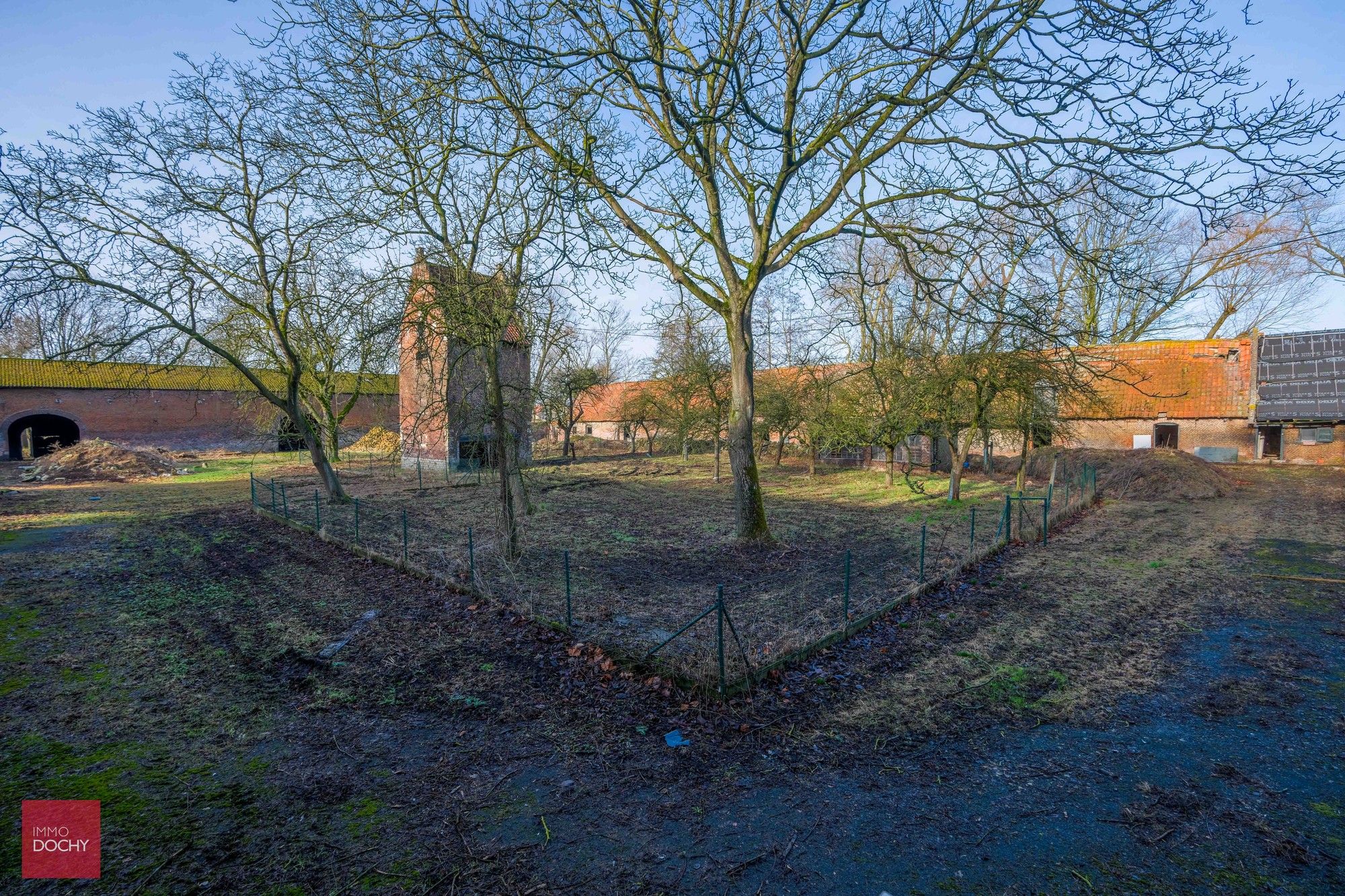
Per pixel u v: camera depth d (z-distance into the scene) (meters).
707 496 20.78
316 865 3.69
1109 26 6.61
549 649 7.09
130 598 9.35
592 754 4.99
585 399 43.59
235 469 29.91
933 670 6.59
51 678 6.47
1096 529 14.66
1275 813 4.16
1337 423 26.45
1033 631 7.78
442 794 4.46
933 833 3.98
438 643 7.40
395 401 45.47
